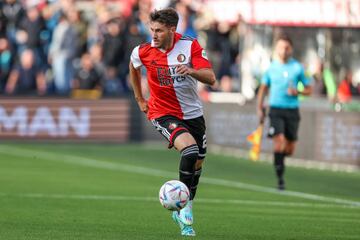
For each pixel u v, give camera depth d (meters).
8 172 47.22
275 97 43.69
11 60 70.75
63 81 71.50
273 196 39.69
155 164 53.78
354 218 32.22
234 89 72.00
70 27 71.81
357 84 63.91
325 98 62.81
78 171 48.84
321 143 54.41
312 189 43.22
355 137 52.50
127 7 74.62
